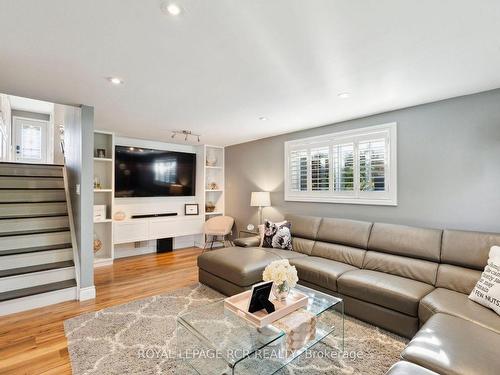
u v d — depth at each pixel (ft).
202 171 18.88
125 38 5.61
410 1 4.46
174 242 18.58
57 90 8.59
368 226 10.32
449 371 4.08
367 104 9.87
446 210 9.27
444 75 7.38
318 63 6.72
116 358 6.46
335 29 5.28
